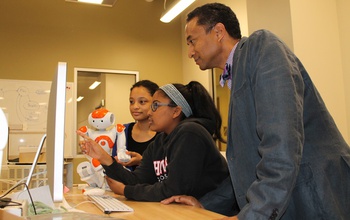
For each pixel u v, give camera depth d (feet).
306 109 3.07
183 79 15.38
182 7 11.41
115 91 14.39
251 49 3.12
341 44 8.27
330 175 2.92
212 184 4.90
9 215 1.93
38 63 13.28
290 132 2.48
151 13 15.29
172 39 15.49
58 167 2.52
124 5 14.92
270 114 2.58
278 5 8.29
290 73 2.70
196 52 3.87
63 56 13.67
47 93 13.12
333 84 8.05
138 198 4.69
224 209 4.85
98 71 14.14
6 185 5.36
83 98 13.84
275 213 2.35
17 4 13.33
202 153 4.63
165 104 5.37
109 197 4.85
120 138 7.18
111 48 14.48
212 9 3.78
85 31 14.15
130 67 14.66
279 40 3.00
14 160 7.12
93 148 5.31
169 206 4.19
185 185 4.49
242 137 3.17
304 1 8.11
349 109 7.98
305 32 7.97
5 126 2.39
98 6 14.47
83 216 2.96
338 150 3.03
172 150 4.82
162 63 15.20
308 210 2.88
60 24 13.80
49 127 3.02
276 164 2.42
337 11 8.38
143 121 8.11
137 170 5.74
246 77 3.13
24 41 13.23
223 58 3.80
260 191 2.44
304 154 2.99
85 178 6.28
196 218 3.43
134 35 14.92
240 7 11.33
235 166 3.27
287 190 2.38
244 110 3.15
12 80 12.82
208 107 5.40
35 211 3.27
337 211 2.82
